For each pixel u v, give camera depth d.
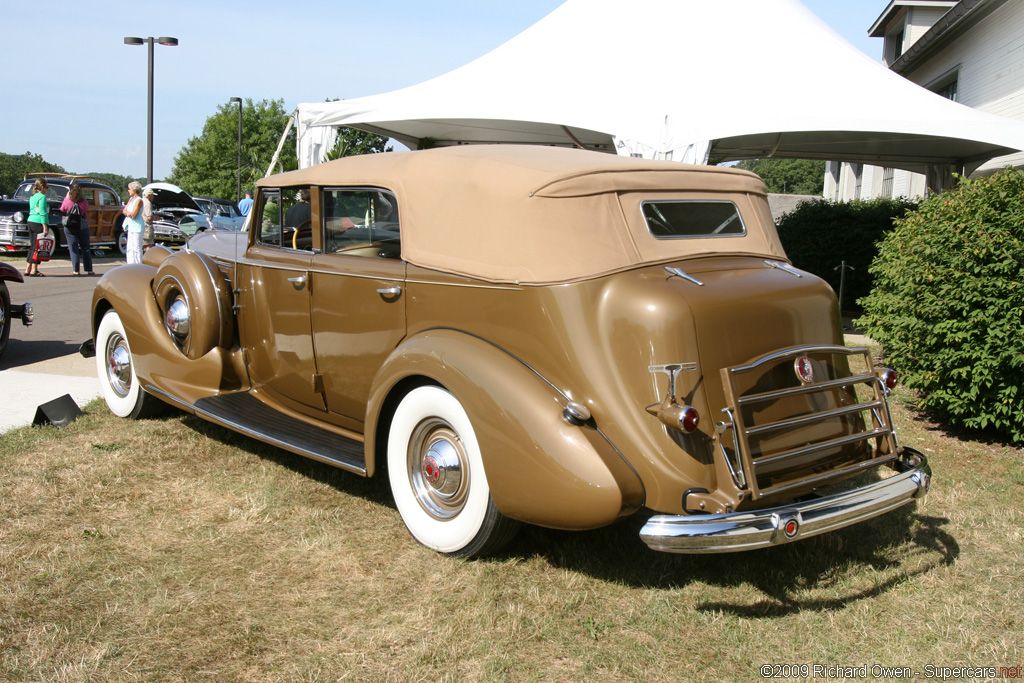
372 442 3.60
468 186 3.47
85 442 4.84
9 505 3.89
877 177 22.81
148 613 2.95
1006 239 5.16
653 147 8.30
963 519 4.05
